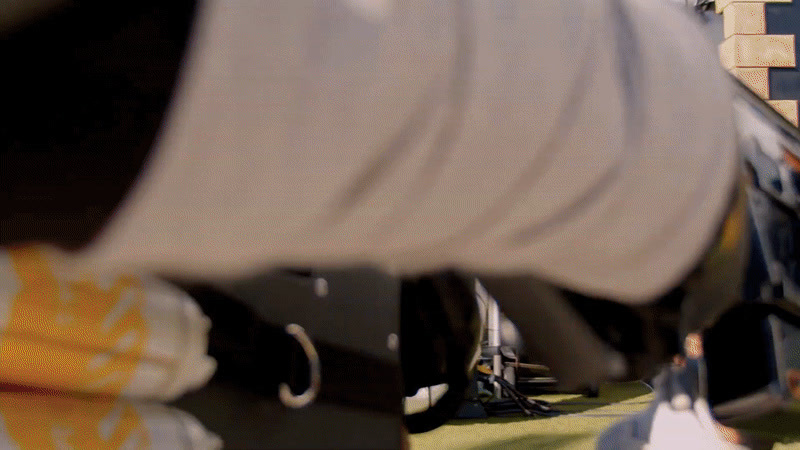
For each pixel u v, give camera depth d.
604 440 1.56
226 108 0.17
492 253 0.23
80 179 0.17
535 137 0.20
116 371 0.44
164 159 0.17
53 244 0.19
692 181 0.26
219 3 0.17
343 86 0.18
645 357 0.39
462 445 2.41
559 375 0.41
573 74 0.22
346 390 0.52
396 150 0.19
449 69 0.19
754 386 0.68
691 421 1.39
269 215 0.18
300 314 0.51
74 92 0.17
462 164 0.20
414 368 0.65
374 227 0.20
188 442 0.47
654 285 0.27
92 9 0.17
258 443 0.49
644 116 0.24
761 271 0.48
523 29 0.21
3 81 0.17
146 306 0.44
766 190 0.49
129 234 0.18
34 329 0.39
